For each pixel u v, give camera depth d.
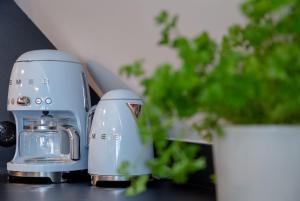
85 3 1.44
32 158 1.53
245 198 0.61
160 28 1.16
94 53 1.64
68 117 1.51
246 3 0.66
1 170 1.76
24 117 1.52
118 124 1.29
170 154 0.64
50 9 1.68
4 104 1.83
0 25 1.85
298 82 0.55
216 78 0.56
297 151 0.60
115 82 1.62
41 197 1.21
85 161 1.50
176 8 1.10
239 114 0.63
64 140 1.53
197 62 0.59
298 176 0.60
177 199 1.14
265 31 0.66
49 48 1.90
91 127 1.38
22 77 1.45
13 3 1.86
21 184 1.44
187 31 1.12
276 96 0.57
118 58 1.51
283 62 0.54
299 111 0.58
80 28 1.60
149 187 1.32
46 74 1.44
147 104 0.60
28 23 1.88
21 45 1.87
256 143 0.60
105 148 1.30
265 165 0.60
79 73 1.51
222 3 0.94
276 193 0.60
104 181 1.34
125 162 0.68
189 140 1.21
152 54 1.30
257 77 0.55
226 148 0.63
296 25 0.59
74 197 1.20
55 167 1.44
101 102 1.34
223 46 0.77
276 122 0.61
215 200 1.11
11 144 1.79
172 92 0.58
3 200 1.18
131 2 1.24
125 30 1.36
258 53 0.68
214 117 0.64
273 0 0.58
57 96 1.44
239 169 0.62
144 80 0.61
